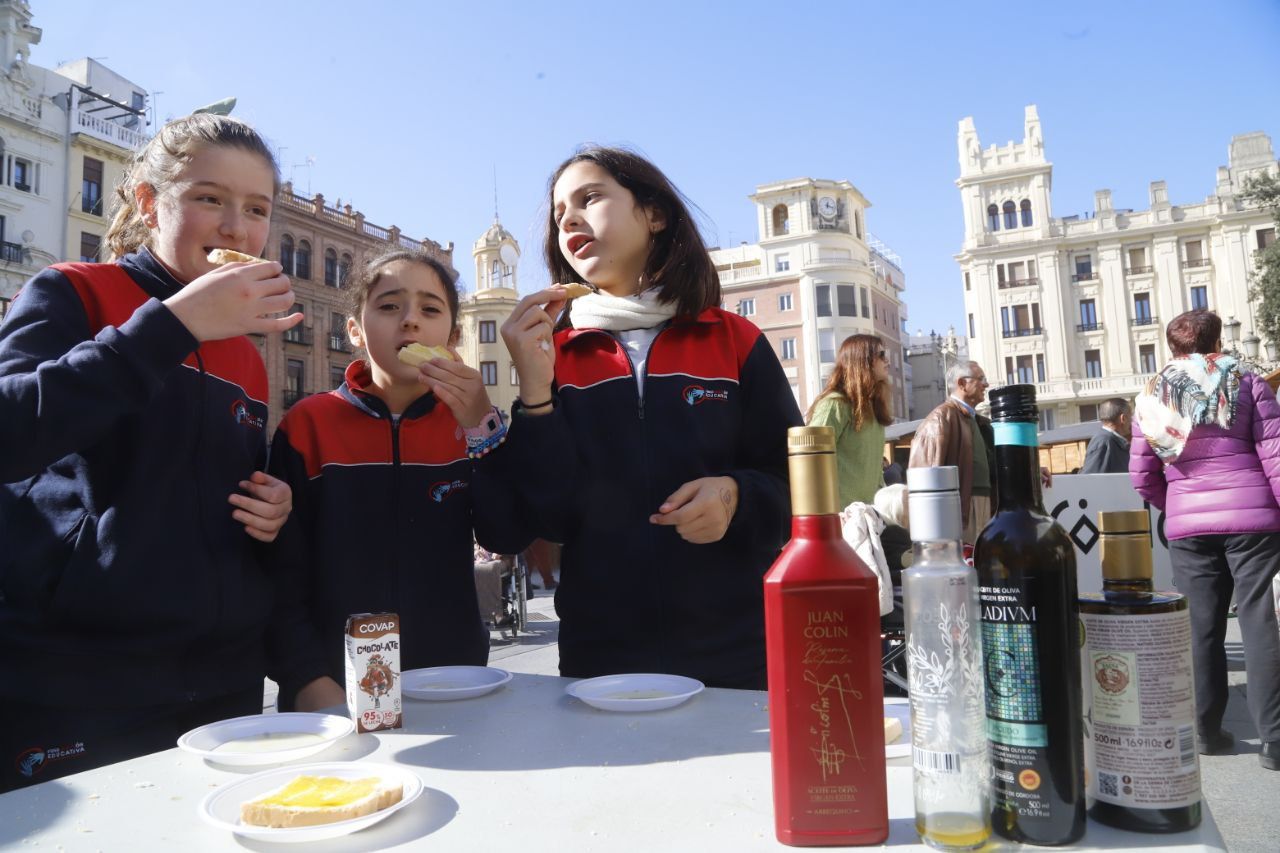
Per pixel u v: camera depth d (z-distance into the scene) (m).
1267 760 3.38
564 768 1.06
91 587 1.72
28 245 29.06
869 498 4.43
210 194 1.94
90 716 1.72
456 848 0.81
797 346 55.25
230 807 0.96
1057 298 51.84
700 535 1.66
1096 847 0.77
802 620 0.80
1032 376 52.12
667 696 1.39
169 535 1.83
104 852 0.84
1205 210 49.94
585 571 1.92
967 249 54.19
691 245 2.09
